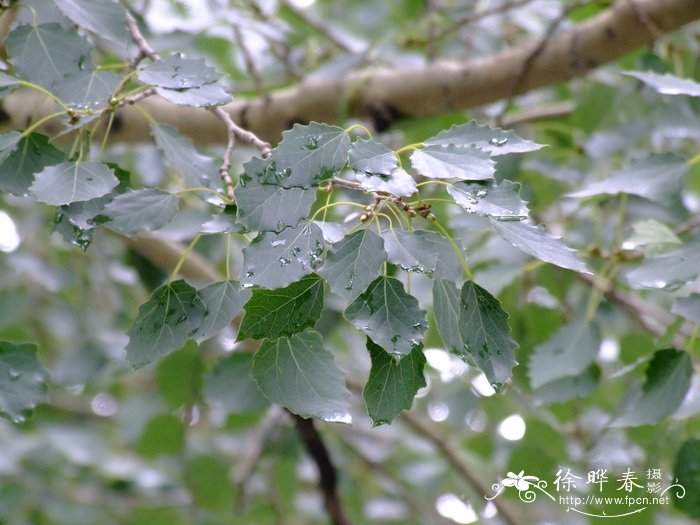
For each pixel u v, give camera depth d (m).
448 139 2.64
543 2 3.75
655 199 2.83
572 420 3.15
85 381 3.18
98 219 2.68
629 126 3.05
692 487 2.83
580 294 3.24
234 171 3.47
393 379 2.62
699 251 2.76
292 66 3.54
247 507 3.59
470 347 2.62
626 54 3.07
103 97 2.72
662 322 3.09
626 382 3.06
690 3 3.02
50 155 2.71
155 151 3.33
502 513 3.32
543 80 3.09
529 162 3.08
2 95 2.68
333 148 2.61
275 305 2.62
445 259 2.64
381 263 2.60
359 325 2.61
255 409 2.97
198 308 2.67
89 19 2.74
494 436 3.56
